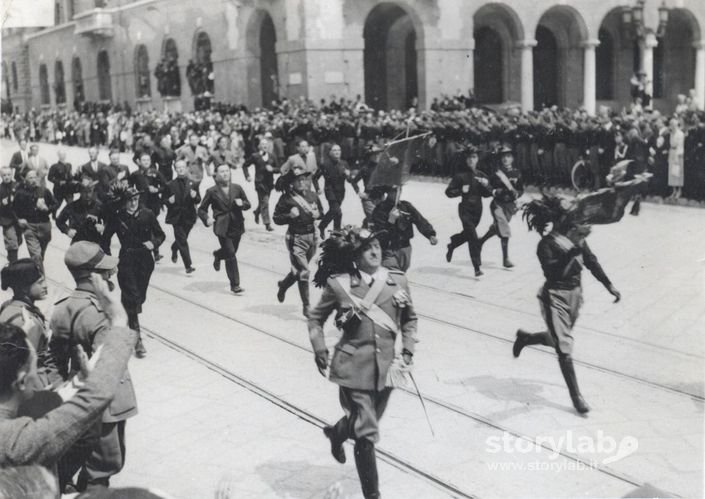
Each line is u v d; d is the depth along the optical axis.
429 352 8.45
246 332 9.41
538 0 32.59
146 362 8.45
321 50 29.30
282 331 9.41
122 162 29.88
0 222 11.71
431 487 5.55
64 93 50.84
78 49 47.16
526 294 10.70
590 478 5.59
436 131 23.02
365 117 23.92
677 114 20.25
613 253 12.95
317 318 5.48
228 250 11.08
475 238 11.66
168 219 12.46
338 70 29.66
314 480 5.79
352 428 5.26
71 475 4.64
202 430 6.70
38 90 53.72
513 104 33.47
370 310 5.30
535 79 35.62
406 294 5.45
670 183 17.77
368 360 5.27
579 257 6.88
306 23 28.97
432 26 31.11
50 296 11.21
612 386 7.36
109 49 42.59
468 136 22.14
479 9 32.78
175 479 5.83
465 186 11.64
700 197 17.59
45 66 53.03
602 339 8.75
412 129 22.67
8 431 3.08
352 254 5.42
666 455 5.89
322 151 23.05
